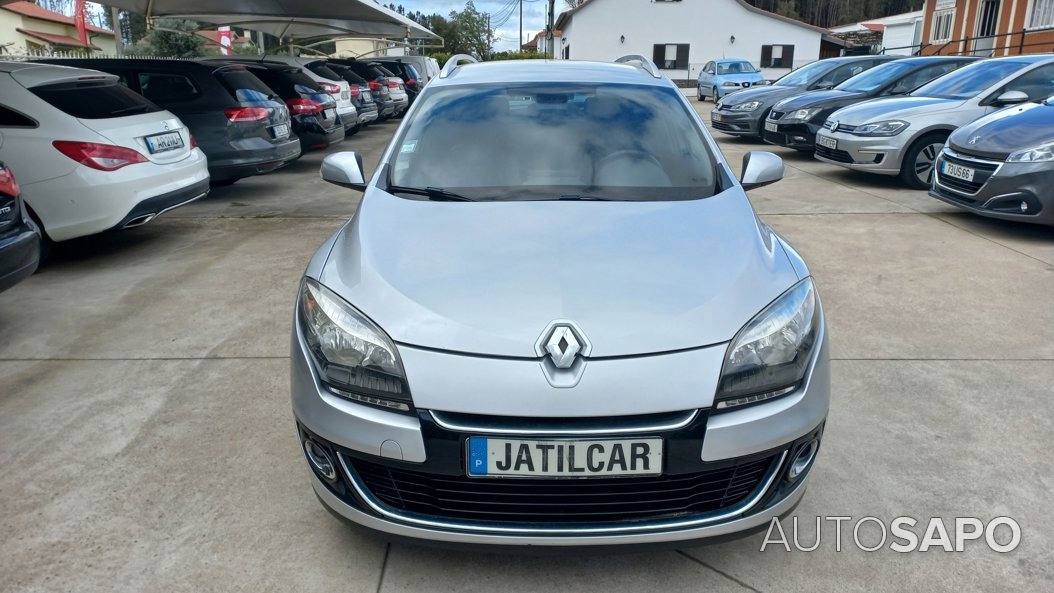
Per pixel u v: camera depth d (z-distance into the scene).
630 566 2.24
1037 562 2.24
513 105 3.20
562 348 1.88
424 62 19.67
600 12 36.22
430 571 2.21
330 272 2.29
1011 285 4.67
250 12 12.70
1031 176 5.34
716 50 36.50
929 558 2.26
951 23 23.38
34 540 2.35
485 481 1.90
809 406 2.04
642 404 1.84
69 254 5.69
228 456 2.83
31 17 36.47
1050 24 19.12
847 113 8.26
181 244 5.96
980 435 2.94
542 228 2.39
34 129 4.98
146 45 25.98
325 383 2.05
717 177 2.84
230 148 7.54
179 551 2.30
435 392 1.87
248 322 4.21
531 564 2.24
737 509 1.99
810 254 5.43
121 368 3.62
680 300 2.02
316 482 2.16
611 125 3.08
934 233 5.96
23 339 3.99
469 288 2.06
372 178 2.88
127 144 5.27
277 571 2.21
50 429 3.04
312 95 10.25
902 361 3.62
